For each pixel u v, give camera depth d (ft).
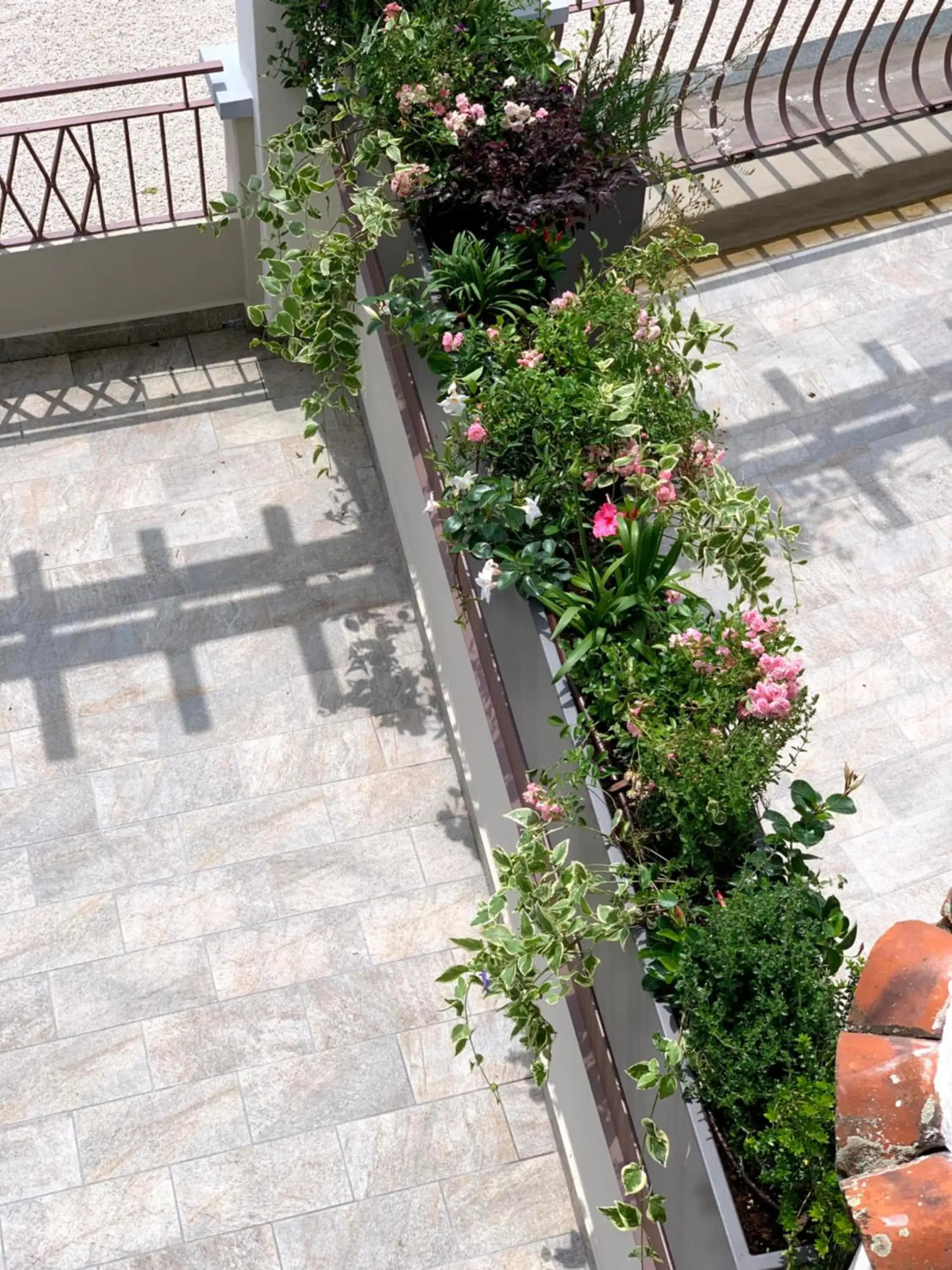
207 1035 15.19
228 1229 14.10
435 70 14.60
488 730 14.93
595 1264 14.02
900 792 15.52
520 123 14.37
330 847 16.53
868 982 5.61
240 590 18.48
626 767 11.13
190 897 16.06
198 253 19.95
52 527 18.86
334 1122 14.75
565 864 10.81
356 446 19.98
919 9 22.53
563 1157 14.57
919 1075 5.24
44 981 15.39
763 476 18.02
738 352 19.17
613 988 11.04
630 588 11.63
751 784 9.93
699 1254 9.47
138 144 21.16
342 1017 15.39
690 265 19.99
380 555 18.94
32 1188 14.19
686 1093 9.39
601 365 12.34
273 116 17.88
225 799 16.78
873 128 20.47
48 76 21.86
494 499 12.14
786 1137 8.57
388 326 14.84
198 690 17.58
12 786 16.67
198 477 19.51
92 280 19.86
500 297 14.07
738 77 20.71
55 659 17.69
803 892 9.70
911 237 20.45
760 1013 9.08
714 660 10.75
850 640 16.66
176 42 22.56
